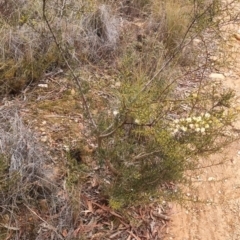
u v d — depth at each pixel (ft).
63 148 4.58
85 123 4.88
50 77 5.52
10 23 5.56
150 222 4.30
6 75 5.11
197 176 4.90
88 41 6.05
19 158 4.05
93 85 5.48
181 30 6.45
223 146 4.47
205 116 3.88
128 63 5.60
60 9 5.81
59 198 4.04
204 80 6.17
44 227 3.86
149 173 3.92
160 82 5.05
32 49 5.46
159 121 3.99
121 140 4.27
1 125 4.40
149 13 7.14
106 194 4.20
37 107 5.05
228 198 4.75
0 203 3.88
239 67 6.68
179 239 4.25
